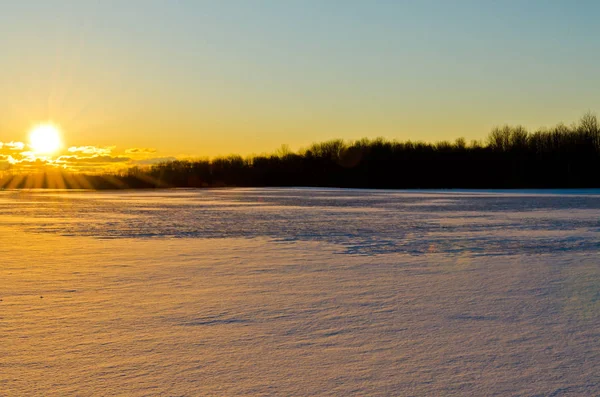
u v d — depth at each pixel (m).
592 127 104.44
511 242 20.53
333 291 11.13
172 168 134.88
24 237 22.61
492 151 110.12
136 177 135.25
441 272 13.57
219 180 131.62
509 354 7.07
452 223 29.50
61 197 72.88
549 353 7.11
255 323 8.60
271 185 126.81
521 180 104.75
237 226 27.98
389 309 9.53
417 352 7.16
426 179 111.06
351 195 73.00
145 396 5.75
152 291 11.14
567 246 19.28
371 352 7.16
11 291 11.12
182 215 36.62
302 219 32.75
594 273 13.31
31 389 5.93
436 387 5.98
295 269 14.08
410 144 118.88
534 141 110.44
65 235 23.48
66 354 7.07
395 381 6.16
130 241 21.09
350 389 5.93
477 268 14.22
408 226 27.78
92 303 10.02
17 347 7.36
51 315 9.10
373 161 115.81
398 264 14.99
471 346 7.41
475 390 5.90
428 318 8.91
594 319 8.81
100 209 44.16
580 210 40.38
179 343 7.55
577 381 6.14
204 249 18.47
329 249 18.50
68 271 13.71
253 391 5.88
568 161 102.75
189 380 6.18
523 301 10.15
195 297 10.55
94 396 5.75
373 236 22.94
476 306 9.75
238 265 14.76
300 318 8.91
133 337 7.84
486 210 40.91
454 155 111.94
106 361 6.81
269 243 20.38
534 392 5.85
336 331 8.15
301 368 6.57
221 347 7.38
